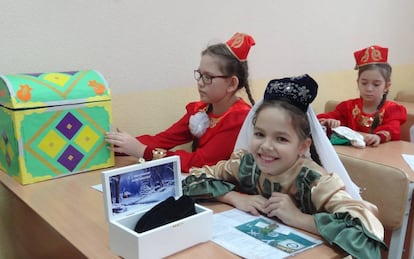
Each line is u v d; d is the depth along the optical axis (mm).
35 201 1134
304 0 2377
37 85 1269
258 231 941
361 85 2344
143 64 1776
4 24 1443
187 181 1186
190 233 859
